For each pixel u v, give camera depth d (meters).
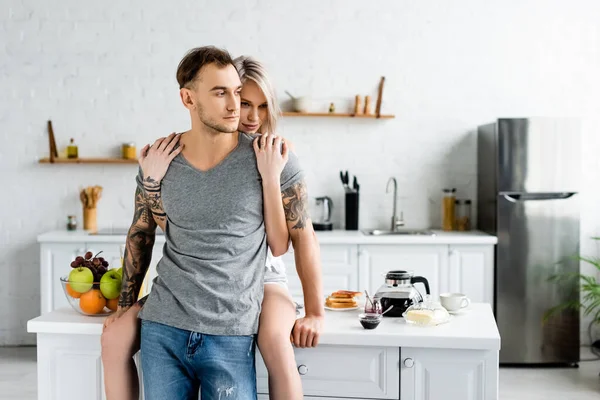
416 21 5.75
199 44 5.79
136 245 2.75
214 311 2.47
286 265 5.23
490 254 5.21
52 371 2.83
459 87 5.77
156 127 5.83
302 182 2.65
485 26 5.74
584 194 5.77
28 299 5.89
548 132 5.16
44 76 5.82
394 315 2.95
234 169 2.55
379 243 5.21
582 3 5.70
